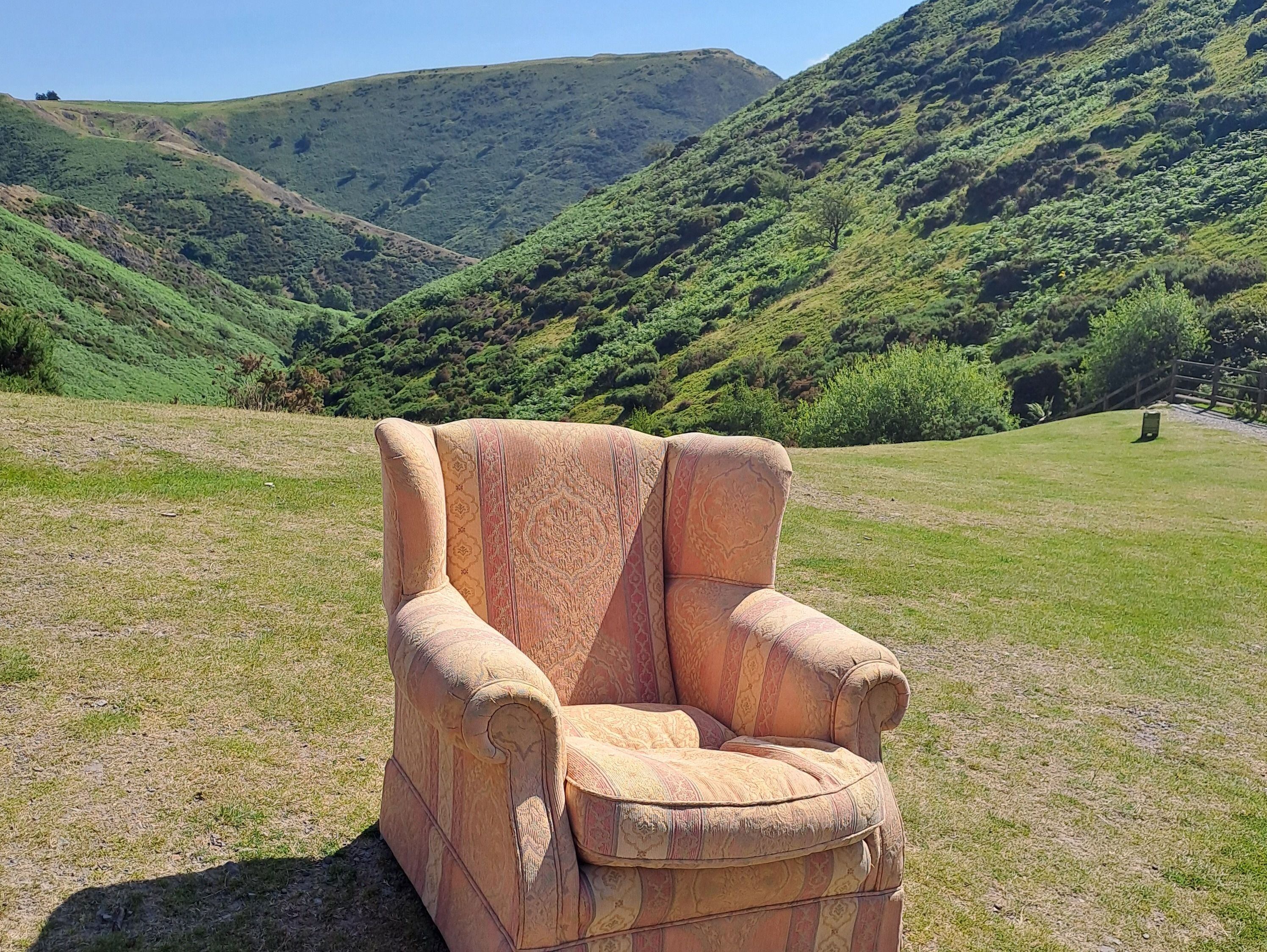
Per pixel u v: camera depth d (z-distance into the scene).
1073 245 38.69
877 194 56.59
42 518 5.62
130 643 3.98
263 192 152.38
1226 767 3.97
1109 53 61.00
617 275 60.88
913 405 26.47
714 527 2.82
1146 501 10.80
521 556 2.68
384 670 4.02
